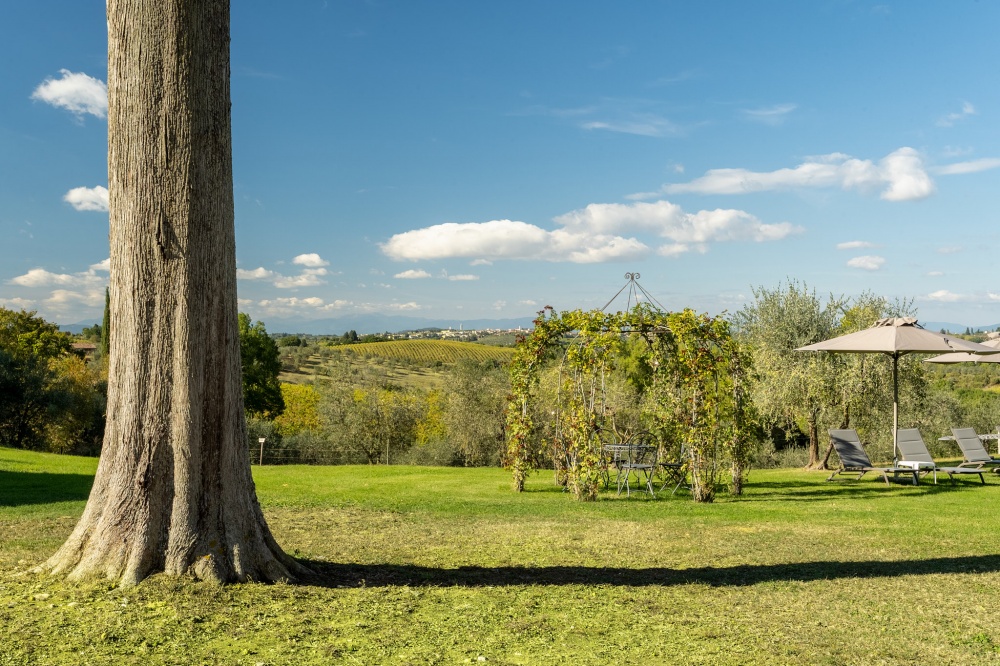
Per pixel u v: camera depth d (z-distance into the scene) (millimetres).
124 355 5238
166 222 5227
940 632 4727
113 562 5055
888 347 12914
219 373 5355
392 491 13805
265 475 16984
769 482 15711
